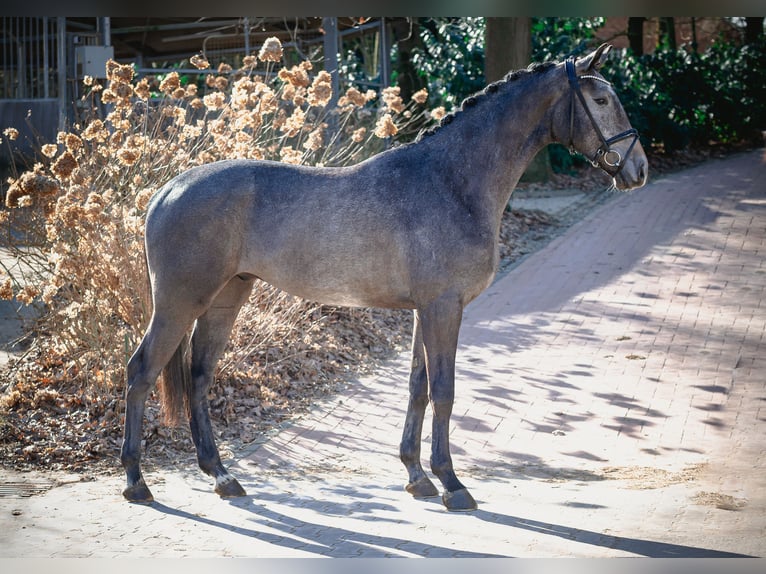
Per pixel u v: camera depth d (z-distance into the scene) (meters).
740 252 13.46
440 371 5.48
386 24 18.72
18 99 15.53
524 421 7.51
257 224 5.56
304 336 9.23
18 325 9.35
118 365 7.64
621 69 22.81
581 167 21.53
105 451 6.72
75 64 14.74
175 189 5.67
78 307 7.56
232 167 5.70
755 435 6.98
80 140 7.34
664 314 10.74
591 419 7.51
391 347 10.10
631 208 17.00
